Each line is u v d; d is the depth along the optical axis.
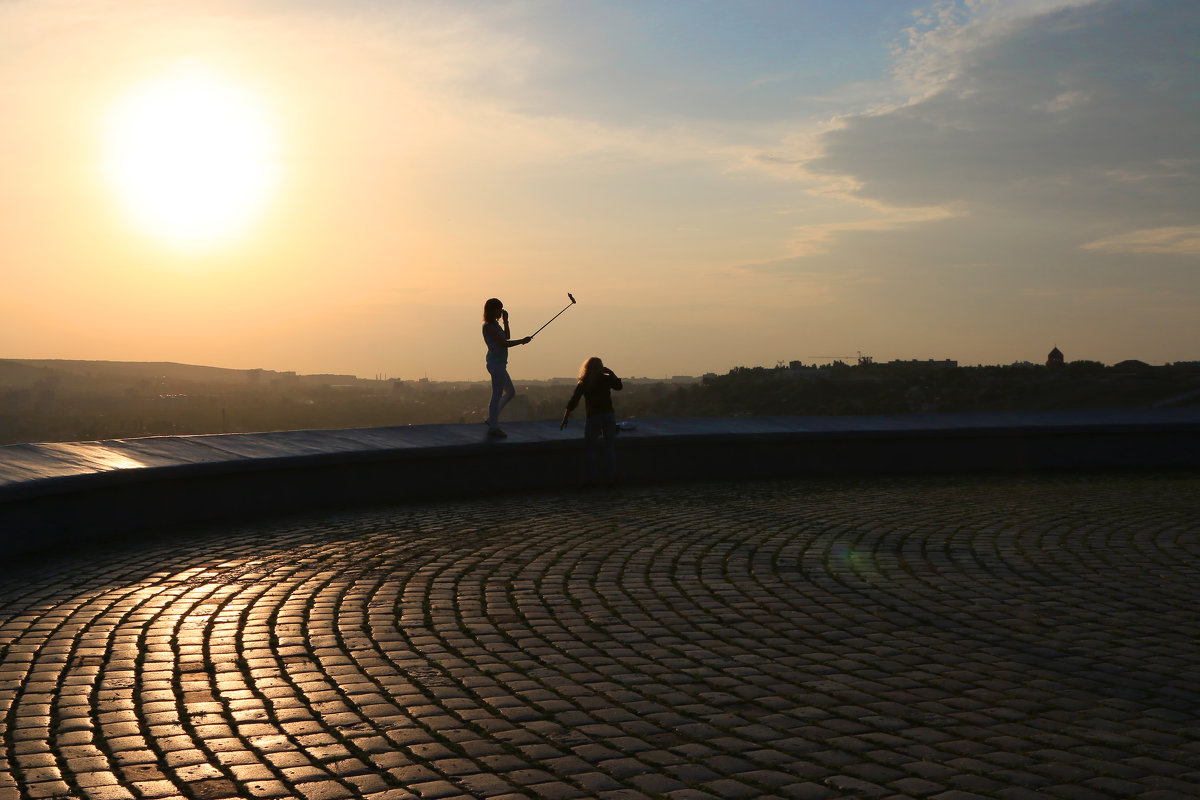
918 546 8.73
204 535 9.55
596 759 3.75
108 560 8.21
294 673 4.92
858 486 14.02
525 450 13.69
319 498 11.77
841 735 4.03
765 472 15.61
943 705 4.41
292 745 3.89
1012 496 12.70
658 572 7.56
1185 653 5.27
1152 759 3.76
